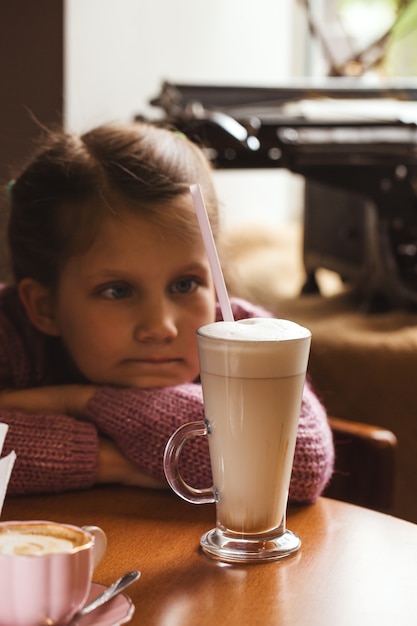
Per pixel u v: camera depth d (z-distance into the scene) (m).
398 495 2.24
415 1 3.64
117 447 1.22
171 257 1.31
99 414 1.23
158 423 1.18
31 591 0.76
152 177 1.32
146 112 3.18
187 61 3.43
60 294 1.38
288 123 2.38
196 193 1.03
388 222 2.49
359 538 1.04
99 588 0.86
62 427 1.20
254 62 3.94
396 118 2.55
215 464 0.97
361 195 2.48
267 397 0.93
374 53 3.33
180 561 0.97
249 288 2.88
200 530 1.05
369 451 1.48
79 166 1.35
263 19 3.97
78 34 2.69
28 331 1.49
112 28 2.90
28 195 1.41
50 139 1.50
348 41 3.38
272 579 0.93
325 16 3.83
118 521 1.08
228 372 0.92
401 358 2.26
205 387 0.96
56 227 1.36
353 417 2.27
